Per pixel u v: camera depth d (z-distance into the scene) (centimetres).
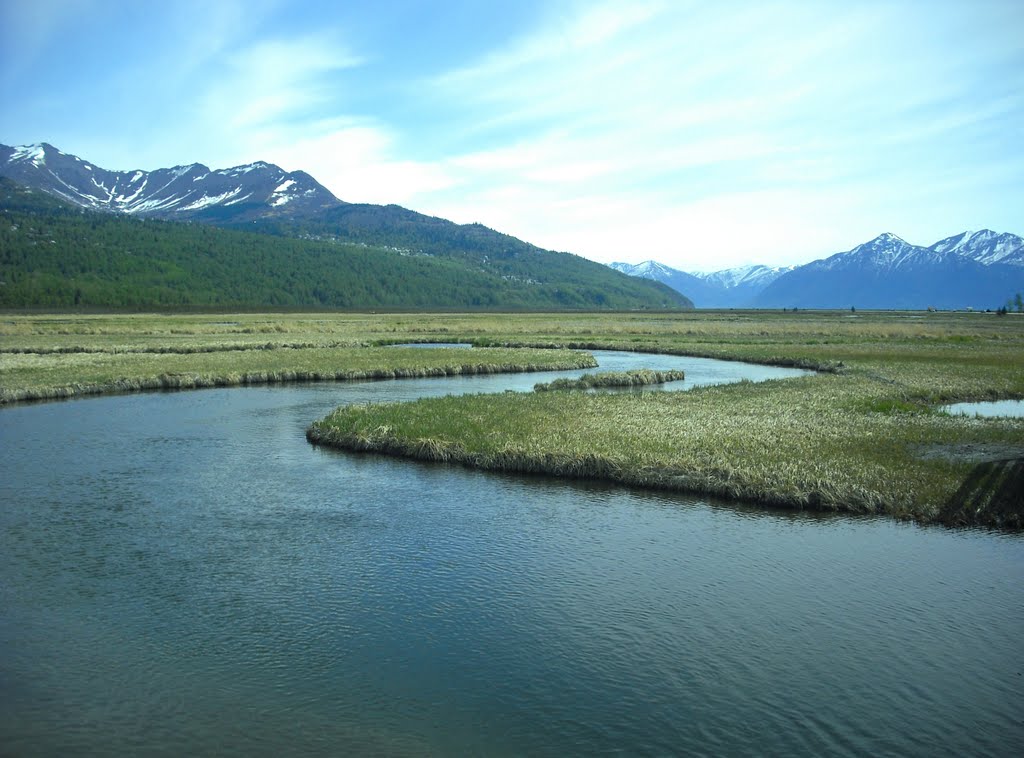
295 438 2956
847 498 1988
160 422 3300
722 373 5403
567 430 2766
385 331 9800
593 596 1462
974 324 12125
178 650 1235
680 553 1689
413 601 1434
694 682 1155
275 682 1142
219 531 1825
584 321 13912
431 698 1105
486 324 11831
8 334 8394
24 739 992
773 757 970
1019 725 1043
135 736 1003
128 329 9431
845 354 6306
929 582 1528
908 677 1169
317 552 1686
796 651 1249
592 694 1118
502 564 1623
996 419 3062
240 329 9706
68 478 2311
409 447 2628
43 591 1455
